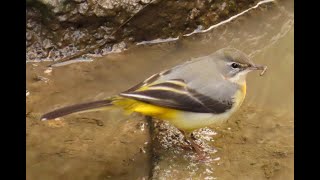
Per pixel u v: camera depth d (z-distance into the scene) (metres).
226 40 10.30
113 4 9.73
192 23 10.23
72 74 9.47
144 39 10.07
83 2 9.65
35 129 8.38
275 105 8.80
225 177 7.54
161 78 7.54
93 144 8.17
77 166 7.85
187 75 7.59
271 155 7.86
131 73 9.51
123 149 8.08
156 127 8.26
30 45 9.71
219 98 7.61
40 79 9.33
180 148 7.93
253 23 10.52
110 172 7.75
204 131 8.24
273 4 10.74
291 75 9.44
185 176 7.53
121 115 8.66
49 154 8.01
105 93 9.09
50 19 9.64
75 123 8.52
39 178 7.66
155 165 7.65
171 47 10.07
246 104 8.83
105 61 9.74
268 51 10.05
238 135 8.20
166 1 9.88
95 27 9.81
